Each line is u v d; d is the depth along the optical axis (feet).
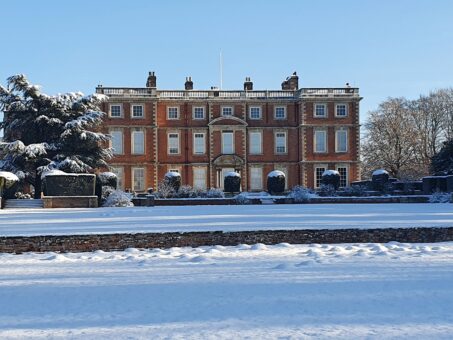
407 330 24.48
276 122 205.77
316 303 29.99
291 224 65.10
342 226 61.21
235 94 205.57
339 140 203.31
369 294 32.09
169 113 204.03
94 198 120.98
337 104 203.62
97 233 55.52
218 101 203.51
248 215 83.41
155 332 24.66
